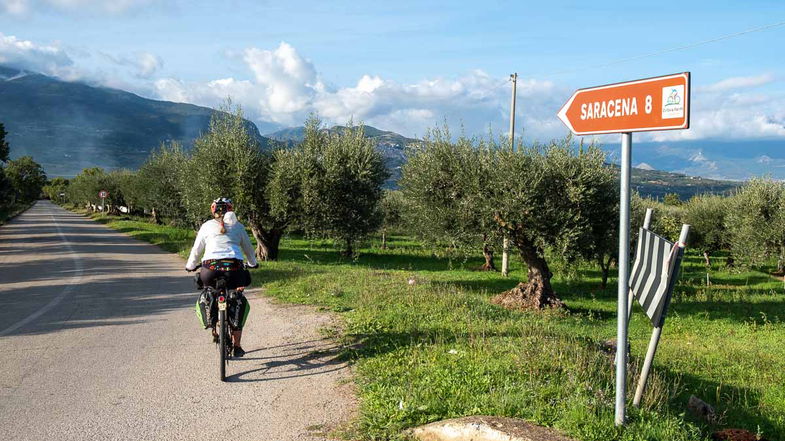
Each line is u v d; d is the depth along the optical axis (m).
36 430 4.44
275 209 20.69
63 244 27.66
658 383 5.27
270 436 4.30
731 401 6.85
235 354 6.27
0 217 54.97
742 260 24.69
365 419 4.47
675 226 30.20
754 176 25.16
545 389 4.67
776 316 16.17
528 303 15.40
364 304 9.83
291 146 22.17
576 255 14.86
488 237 15.13
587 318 14.69
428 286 12.49
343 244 26.66
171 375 5.93
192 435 4.33
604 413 4.15
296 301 10.59
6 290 12.82
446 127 16.14
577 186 14.37
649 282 4.34
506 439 3.73
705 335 13.56
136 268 17.42
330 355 6.54
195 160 22.20
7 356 6.77
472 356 5.98
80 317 9.43
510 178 14.26
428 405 4.51
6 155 42.12
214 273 6.04
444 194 16.09
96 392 5.38
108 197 69.00
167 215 40.97
